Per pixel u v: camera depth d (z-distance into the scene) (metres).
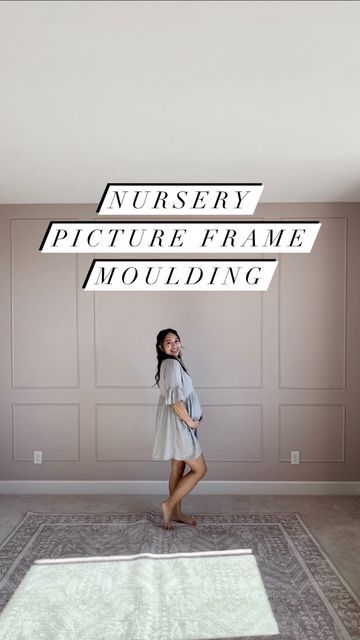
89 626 2.34
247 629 2.32
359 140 2.94
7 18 1.74
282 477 4.30
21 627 2.34
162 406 3.60
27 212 4.32
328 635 2.28
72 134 2.84
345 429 4.30
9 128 2.74
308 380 4.30
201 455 3.55
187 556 3.09
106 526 3.58
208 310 4.30
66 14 1.72
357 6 1.68
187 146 3.04
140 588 2.67
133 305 4.31
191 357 4.30
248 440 4.31
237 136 2.88
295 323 4.30
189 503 4.07
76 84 2.24
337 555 3.10
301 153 3.16
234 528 3.54
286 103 2.45
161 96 2.37
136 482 4.30
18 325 4.32
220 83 2.24
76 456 4.34
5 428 4.33
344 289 4.30
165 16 1.74
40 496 4.25
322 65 2.08
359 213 4.29
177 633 2.29
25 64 2.06
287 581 2.78
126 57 2.01
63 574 2.85
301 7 1.69
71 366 4.33
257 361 4.30
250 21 1.77
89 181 3.75
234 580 2.78
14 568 2.93
